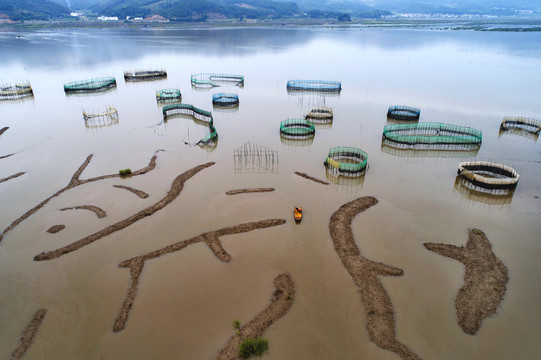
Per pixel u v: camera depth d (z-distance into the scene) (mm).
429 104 84875
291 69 132250
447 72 123625
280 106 85938
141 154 58969
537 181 49406
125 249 36500
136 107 85750
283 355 25594
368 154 58594
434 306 29609
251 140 64750
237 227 39688
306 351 25875
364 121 74375
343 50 183875
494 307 29516
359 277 32594
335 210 42844
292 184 48969
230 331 27484
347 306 29578
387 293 30812
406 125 66375
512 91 96188
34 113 80438
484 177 48625
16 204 44531
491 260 34688
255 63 145500
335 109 82562
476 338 26906
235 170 53125
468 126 69938
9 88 97375
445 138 60094
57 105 86938
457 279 32438
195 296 30719
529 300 30156
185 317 28734
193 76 120062
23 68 131375
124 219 41281
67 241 37688
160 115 79812
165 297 30672
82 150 60594
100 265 34375
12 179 50656
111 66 138125
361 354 25688
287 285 31781
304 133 65500
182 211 42844
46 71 126500
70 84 100938
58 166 54625
